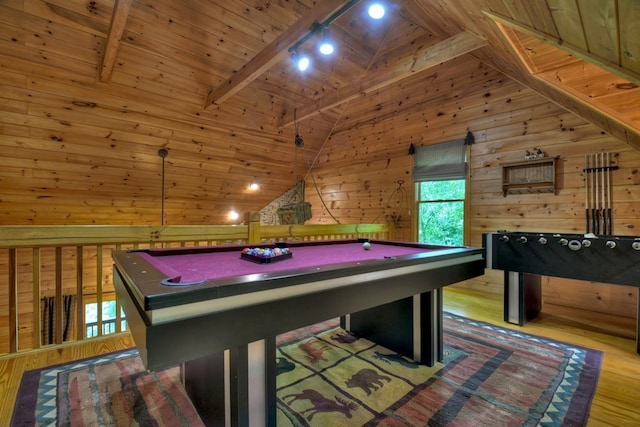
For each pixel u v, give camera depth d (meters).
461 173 4.09
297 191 6.56
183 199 5.29
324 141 6.02
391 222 4.84
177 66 3.61
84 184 4.20
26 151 3.54
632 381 1.88
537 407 1.62
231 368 1.21
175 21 3.21
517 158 3.63
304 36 2.69
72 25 2.89
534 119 3.50
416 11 3.71
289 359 2.15
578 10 1.15
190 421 1.50
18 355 2.11
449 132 4.27
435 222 4.50
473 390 1.78
